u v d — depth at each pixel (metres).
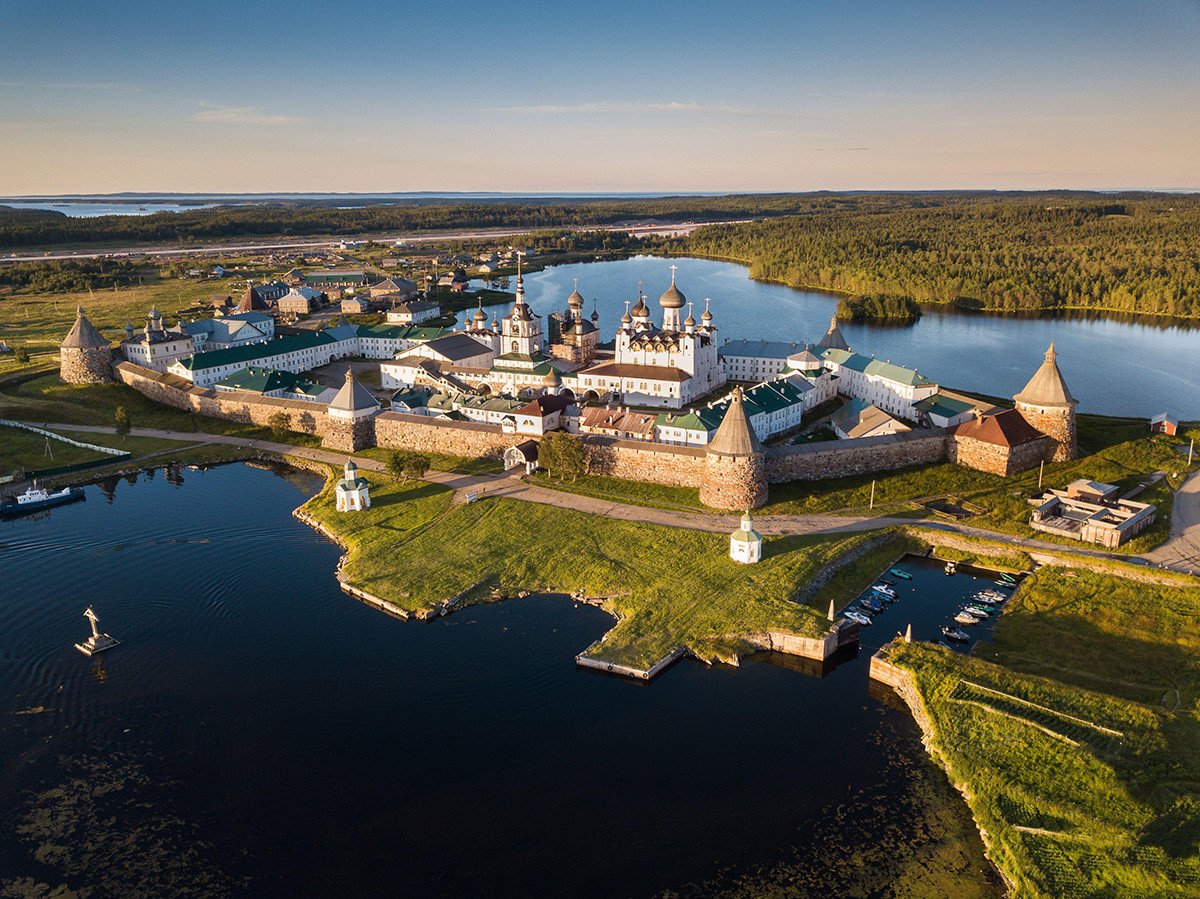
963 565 149.38
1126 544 146.38
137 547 159.50
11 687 117.38
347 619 133.88
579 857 88.00
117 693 115.81
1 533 165.62
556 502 172.12
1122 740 98.38
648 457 180.38
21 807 95.81
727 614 129.88
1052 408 182.00
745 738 105.44
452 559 150.25
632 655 120.56
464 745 104.62
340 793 97.31
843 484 178.00
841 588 141.38
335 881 85.75
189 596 141.38
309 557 155.62
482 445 198.00
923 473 181.62
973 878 84.69
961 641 125.31
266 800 96.38
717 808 94.19
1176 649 119.31
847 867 86.25
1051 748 97.88
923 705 108.25
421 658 122.88
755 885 84.31
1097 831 86.75
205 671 120.62
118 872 87.31
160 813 94.94
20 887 85.31
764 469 167.75
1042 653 120.81
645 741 105.12
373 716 110.38
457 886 84.81
